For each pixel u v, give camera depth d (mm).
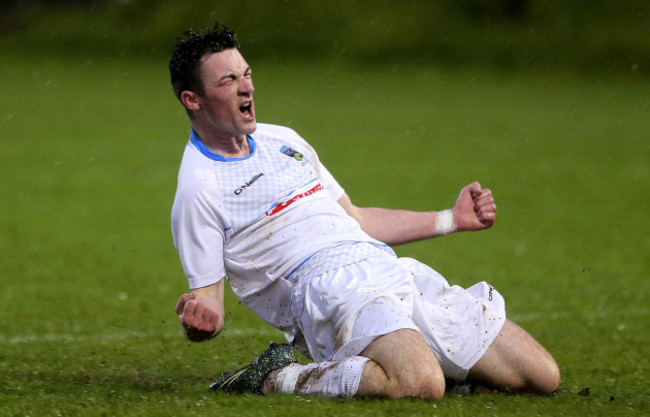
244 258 14938
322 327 14031
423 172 59000
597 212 46188
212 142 15305
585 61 125688
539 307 27203
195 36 15203
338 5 143875
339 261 14227
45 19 146625
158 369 18000
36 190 52531
